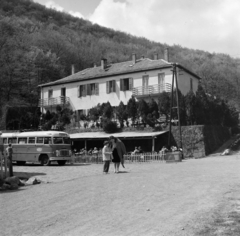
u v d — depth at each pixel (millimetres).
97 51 97562
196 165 19766
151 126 35938
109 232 6105
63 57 83312
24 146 28438
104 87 44594
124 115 37875
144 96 40625
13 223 7461
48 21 118688
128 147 36156
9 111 50781
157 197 9070
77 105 47250
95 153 32281
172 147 31562
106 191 10617
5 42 63875
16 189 13531
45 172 20500
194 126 33188
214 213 6848
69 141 28531
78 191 11117
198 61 109562
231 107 48219
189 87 43250
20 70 63406
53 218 7602
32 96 63438
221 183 10891
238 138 40406
